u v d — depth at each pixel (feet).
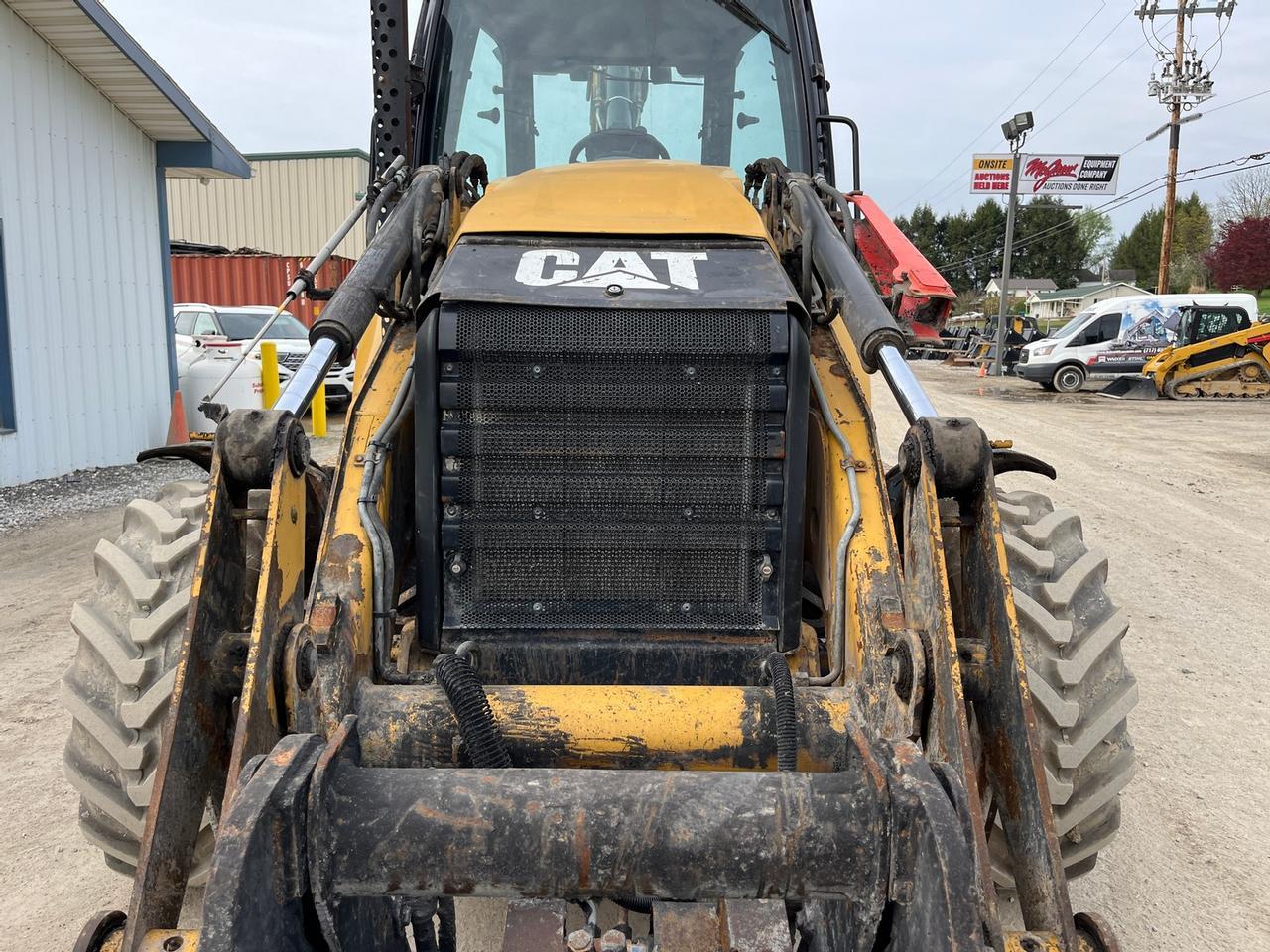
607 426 7.24
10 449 29.66
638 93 11.62
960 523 6.73
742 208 8.67
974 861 4.83
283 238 99.40
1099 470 36.01
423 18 11.46
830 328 8.70
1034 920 5.92
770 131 11.66
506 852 5.09
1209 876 10.15
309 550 7.73
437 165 9.59
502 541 7.32
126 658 8.16
